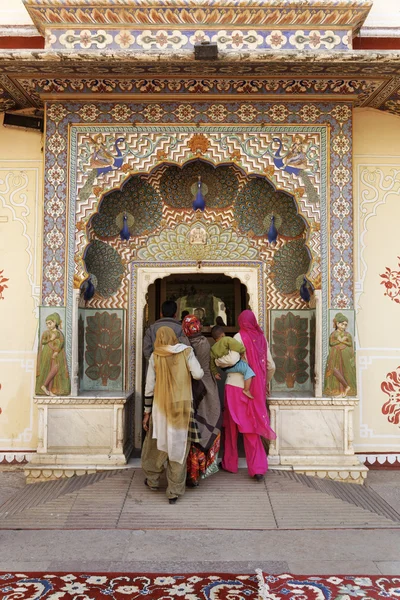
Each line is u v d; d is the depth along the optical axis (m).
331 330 3.83
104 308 4.25
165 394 3.33
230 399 3.67
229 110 3.87
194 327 3.75
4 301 4.15
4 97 3.97
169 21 3.57
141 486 3.49
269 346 4.24
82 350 4.15
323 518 3.14
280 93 3.84
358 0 3.51
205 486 3.51
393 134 4.26
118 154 3.85
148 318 4.89
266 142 3.87
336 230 3.86
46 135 3.85
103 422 3.77
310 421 3.79
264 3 3.52
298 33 3.61
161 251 4.30
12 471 4.04
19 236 4.18
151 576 2.46
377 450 4.10
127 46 3.58
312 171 3.87
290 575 2.47
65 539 2.89
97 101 3.85
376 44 3.98
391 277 4.18
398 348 4.16
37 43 3.94
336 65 3.45
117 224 4.25
